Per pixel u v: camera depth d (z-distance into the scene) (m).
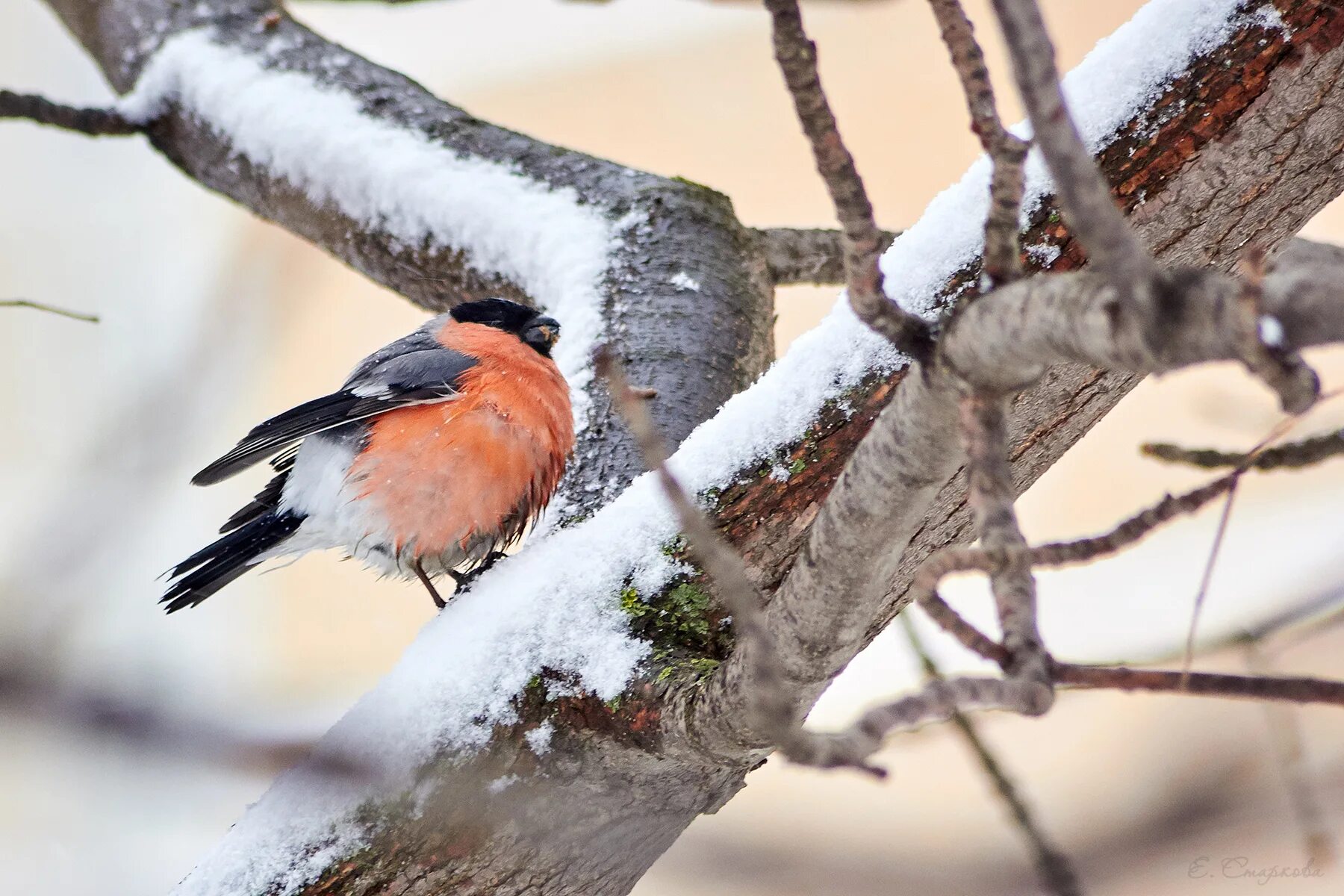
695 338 3.92
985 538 3.38
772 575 3.83
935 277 3.83
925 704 2.83
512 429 3.93
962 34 3.32
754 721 3.78
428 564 3.95
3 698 2.69
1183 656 3.86
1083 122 3.83
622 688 3.81
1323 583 3.95
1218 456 3.75
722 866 3.91
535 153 3.97
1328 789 3.92
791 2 3.15
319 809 3.81
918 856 3.92
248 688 3.79
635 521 3.83
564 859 3.82
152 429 3.95
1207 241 3.84
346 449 3.94
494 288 3.96
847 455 3.83
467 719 3.81
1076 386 3.83
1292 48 3.82
